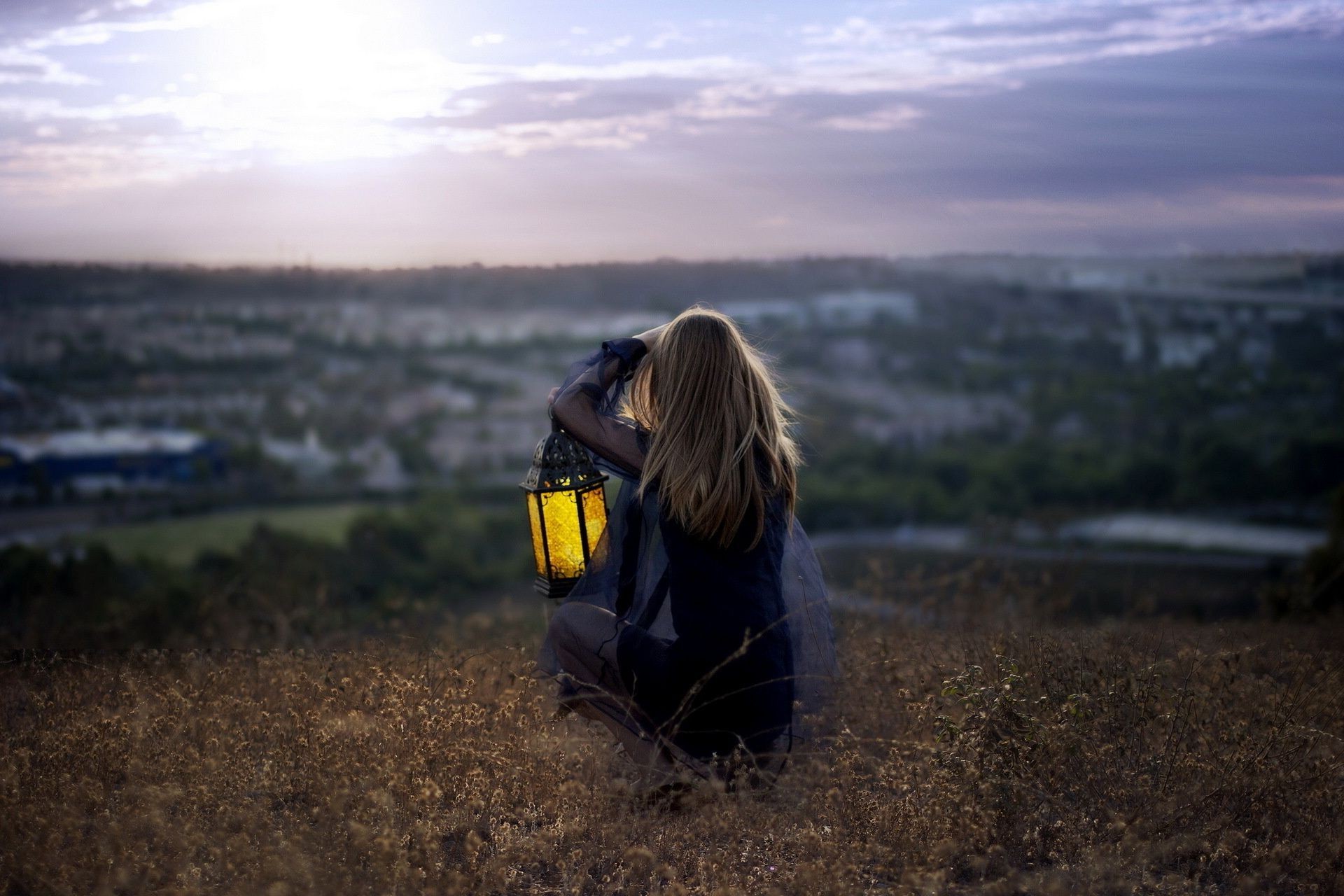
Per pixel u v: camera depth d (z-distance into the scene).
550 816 2.42
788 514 2.80
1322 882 2.12
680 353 2.70
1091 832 2.25
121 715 2.68
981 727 2.46
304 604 6.48
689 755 2.61
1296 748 2.50
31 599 7.55
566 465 2.84
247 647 4.62
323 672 3.13
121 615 6.89
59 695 2.93
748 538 2.65
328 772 2.39
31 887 1.96
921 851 2.17
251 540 31.34
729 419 2.65
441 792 2.34
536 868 2.27
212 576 10.96
